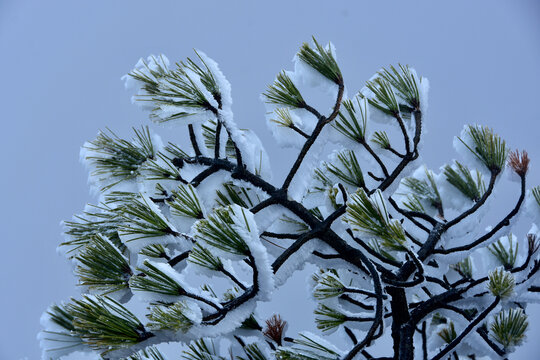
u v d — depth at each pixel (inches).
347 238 92.1
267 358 90.4
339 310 90.7
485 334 92.6
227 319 84.2
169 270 84.3
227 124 89.4
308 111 92.9
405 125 93.7
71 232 89.8
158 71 92.8
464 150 93.9
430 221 93.0
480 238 91.7
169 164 90.5
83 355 86.7
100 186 91.3
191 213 86.7
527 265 91.7
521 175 92.6
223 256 83.7
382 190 91.8
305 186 91.0
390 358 91.0
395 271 90.8
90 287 86.2
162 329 83.7
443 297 90.9
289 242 90.7
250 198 91.1
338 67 92.4
